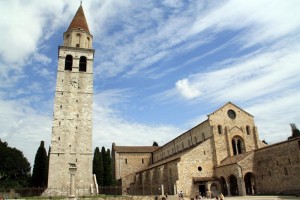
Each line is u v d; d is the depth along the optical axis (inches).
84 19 2795.3
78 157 2257.6
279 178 1787.6
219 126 2395.4
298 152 1656.0
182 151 2878.9
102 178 2908.5
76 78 2496.3
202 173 2222.0
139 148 3914.9
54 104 2358.5
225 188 2169.0
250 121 2486.5
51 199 1723.7
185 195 2102.6
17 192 2103.8
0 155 3558.1
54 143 2242.9
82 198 1808.6
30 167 4028.1
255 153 2036.2
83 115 2399.1
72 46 2603.3
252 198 1638.8
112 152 3892.7
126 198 1886.1
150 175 2738.7
